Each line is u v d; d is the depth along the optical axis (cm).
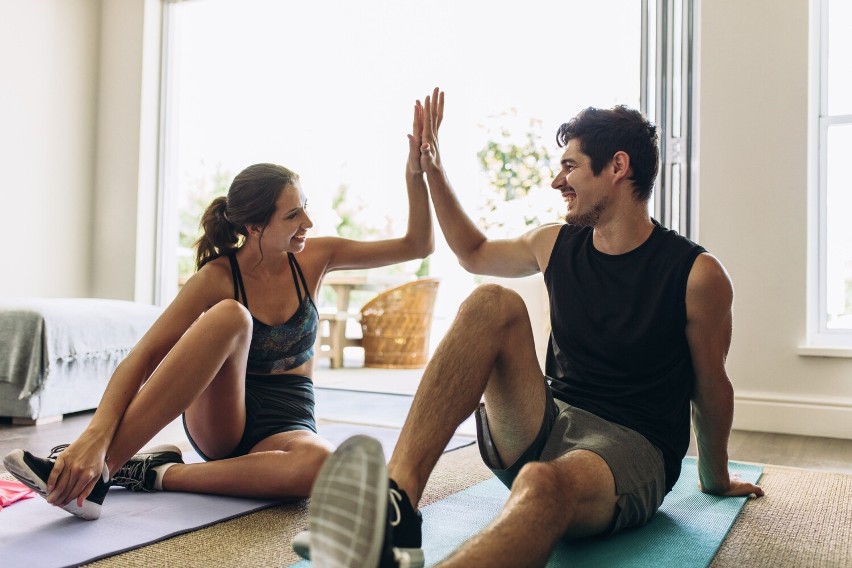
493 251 186
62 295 526
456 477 222
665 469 155
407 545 108
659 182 372
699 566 138
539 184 638
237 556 144
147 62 539
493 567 97
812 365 339
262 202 185
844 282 355
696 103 366
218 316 171
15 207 493
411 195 210
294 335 197
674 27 371
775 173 350
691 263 148
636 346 151
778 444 303
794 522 174
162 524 163
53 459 161
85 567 136
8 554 141
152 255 544
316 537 92
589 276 157
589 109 157
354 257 211
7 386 321
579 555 143
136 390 175
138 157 535
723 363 157
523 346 137
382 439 288
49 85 514
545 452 146
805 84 346
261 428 192
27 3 498
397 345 620
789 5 350
